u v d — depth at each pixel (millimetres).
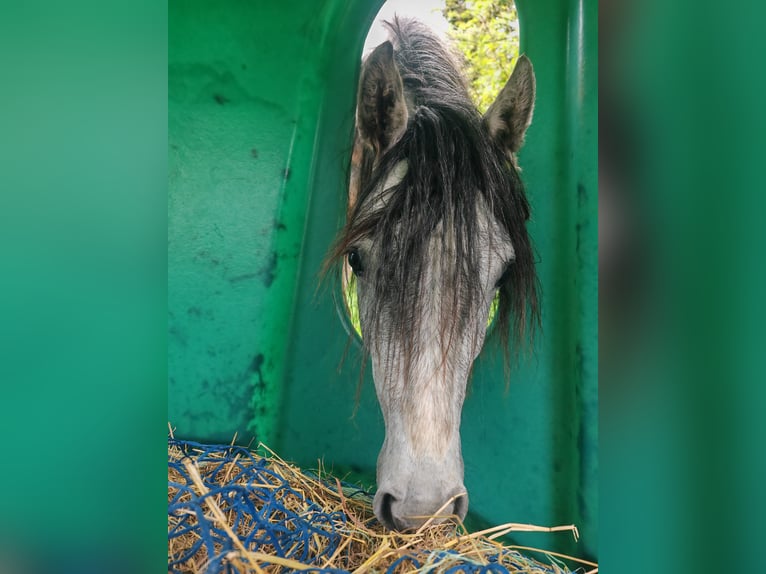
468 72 1292
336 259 1057
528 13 1189
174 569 672
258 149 1289
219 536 729
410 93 1139
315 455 1307
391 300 825
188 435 1280
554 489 1149
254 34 1281
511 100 1008
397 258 824
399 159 912
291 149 1296
